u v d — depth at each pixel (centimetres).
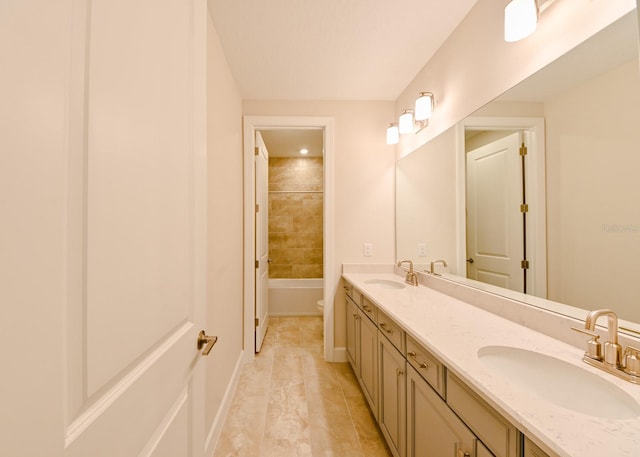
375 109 253
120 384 49
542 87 109
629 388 68
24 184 31
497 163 136
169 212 65
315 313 385
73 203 38
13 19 29
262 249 286
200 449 85
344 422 169
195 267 80
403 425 123
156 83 59
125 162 49
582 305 97
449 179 175
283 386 208
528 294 119
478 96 146
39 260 33
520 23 106
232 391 192
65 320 36
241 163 243
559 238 105
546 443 52
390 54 187
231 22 155
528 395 64
